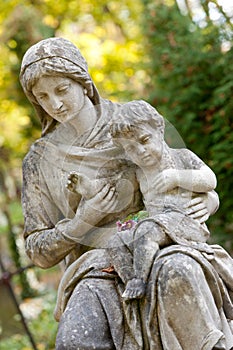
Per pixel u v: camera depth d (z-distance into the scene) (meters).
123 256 5.55
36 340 12.20
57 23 15.73
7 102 14.73
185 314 5.20
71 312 5.49
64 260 6.25
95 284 5.59
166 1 11.91
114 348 5.43
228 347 5.34
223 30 11.30
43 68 5.86
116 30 15.97
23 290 13.07
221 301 5.42
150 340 5.27
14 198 15.46
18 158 15.04
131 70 14.86
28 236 6.07
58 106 5.91
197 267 5.27
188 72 11.12
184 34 11.28
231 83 10.62
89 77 6.04
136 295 5.30
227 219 10.70
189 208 5.69
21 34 13.45
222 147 10.63
